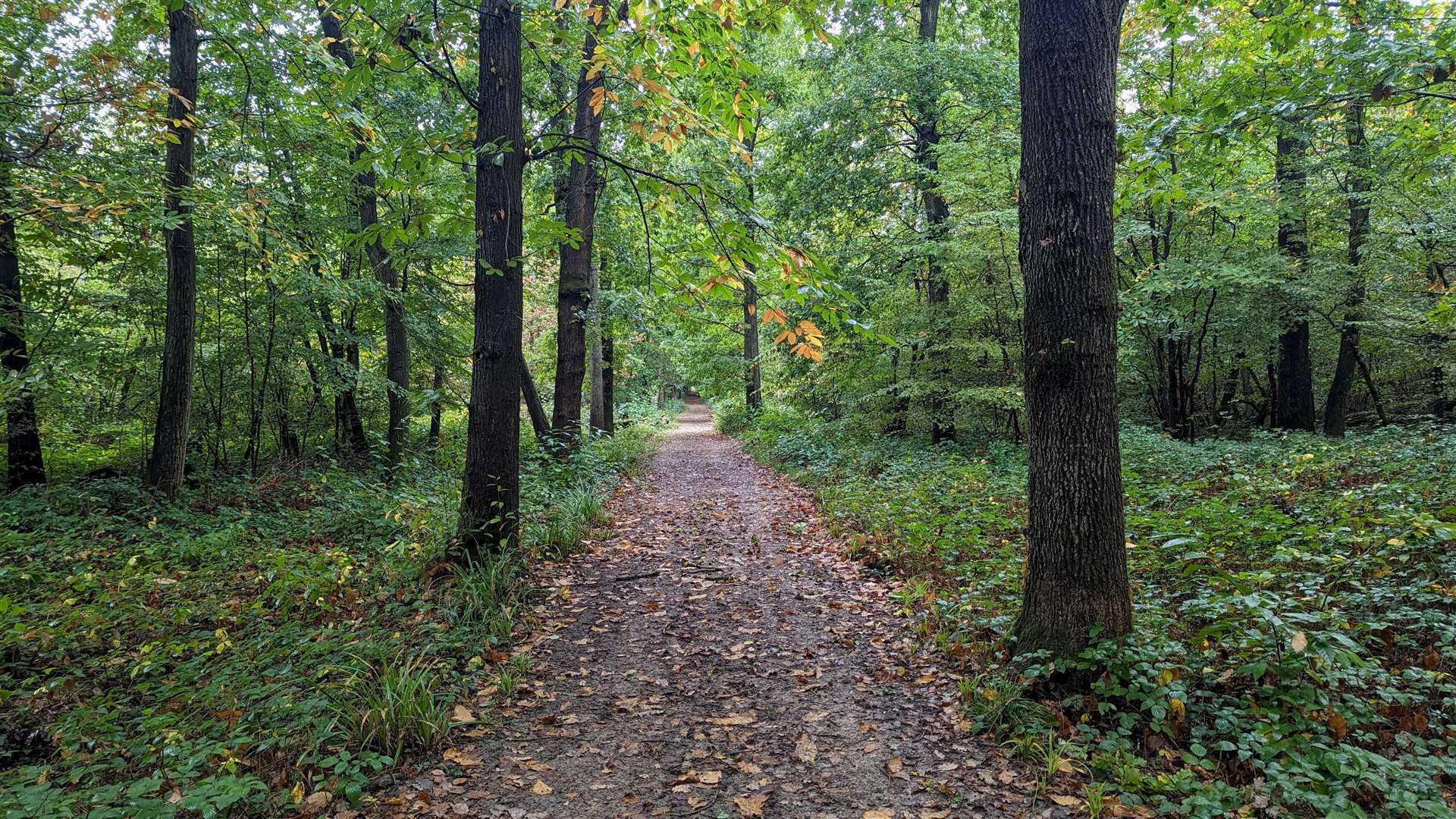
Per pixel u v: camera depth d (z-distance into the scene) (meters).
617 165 5.89
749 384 22.62
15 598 5.43
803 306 4.70
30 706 3.83
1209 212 12.51
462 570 5.78
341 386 11.56
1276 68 6.91
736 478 13.73
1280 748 2.98
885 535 7.24
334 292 9.18
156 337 10.95
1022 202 3.93
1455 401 14.04
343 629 4.80
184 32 7.80
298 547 7.17
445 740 3.63
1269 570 4.96
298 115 9.42
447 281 13.48
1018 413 12.27
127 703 3.94
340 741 3.45
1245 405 17.75
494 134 6.05
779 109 15.36
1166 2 8.13
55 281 10.20
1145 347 14.61
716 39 4.89
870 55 12.96
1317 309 11.91
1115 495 3.82
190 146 8.02
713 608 5.79
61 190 6.58
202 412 11.46
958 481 9.29
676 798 3.18
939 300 13.20
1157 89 12.23
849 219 14.95
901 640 4.88
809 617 5.51
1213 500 6.52
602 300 13.23
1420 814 2.55
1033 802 3.00
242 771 3.22
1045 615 3.90
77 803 2.74
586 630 5.31
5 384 6.39
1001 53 13.39
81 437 11.65
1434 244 11.54
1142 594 4.68
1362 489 6.34
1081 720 3.48
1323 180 11.50
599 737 3.74
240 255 10.25
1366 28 6.45
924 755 3.45
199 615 5.21
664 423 31.62
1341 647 3.37
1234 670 3.49
